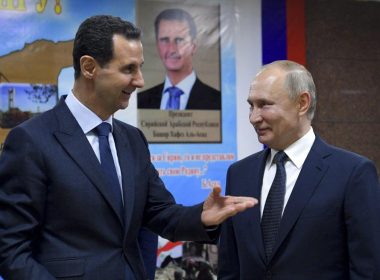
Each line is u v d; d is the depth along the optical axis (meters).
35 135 1.63
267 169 1.97
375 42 4.32
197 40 3.80
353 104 4.28
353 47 4.26
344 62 4.24
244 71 3.92
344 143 4.26
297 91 1.85
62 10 3.49
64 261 1.58
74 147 1.65
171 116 3.74
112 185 1.68
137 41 1.67
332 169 1.83
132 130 1.91
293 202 1.82
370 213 1.74
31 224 1.58
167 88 3.74
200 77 3.81
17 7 3.39
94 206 1.62
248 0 3.93
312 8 4.14
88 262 1.60
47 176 1.61
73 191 1.61
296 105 1.86
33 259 1.56
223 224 2.05
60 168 1.61
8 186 1.61
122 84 1.64
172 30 3.75
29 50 3.42
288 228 1.80
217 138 3.85
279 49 4.03
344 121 4.26
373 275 1.70
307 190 1.82
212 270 3.71
